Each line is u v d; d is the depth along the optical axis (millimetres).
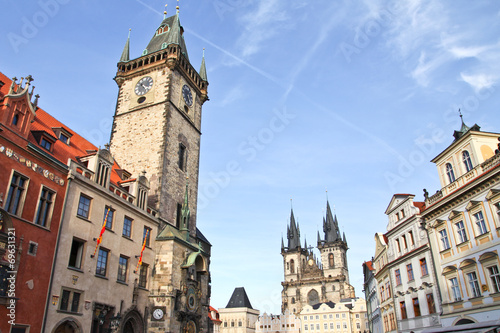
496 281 32844
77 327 30812
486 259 33844
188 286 44125
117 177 44562
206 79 66062
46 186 30344
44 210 29984
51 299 28812
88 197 34469
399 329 48125
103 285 34312
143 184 43344
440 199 40156
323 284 171875
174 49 56719
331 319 158875
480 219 35281
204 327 48625
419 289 43531
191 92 60438
